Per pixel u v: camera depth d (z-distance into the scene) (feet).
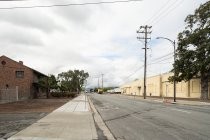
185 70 162.91
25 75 192.95
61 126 51.93
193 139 39.91
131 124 57.57
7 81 188.96
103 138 41.91
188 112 82.48
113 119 68.33
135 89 379.96
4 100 155.33
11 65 190.80
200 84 185.16
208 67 153.69
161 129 49.52
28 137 40.24
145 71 217.15
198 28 161.89
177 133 44.98
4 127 51.34
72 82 437.99
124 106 116.67
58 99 194.80
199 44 160.86
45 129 47.98
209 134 43.78
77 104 128.26
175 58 168.35
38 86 220.02
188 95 204.44
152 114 77.30
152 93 287.89
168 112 82.94
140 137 42.22
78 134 43.37
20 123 57.41
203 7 158.92
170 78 167.94
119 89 547.08
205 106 114.83
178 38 167.02
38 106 114.83
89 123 56.44
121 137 42.63
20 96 189.26
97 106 119.55
